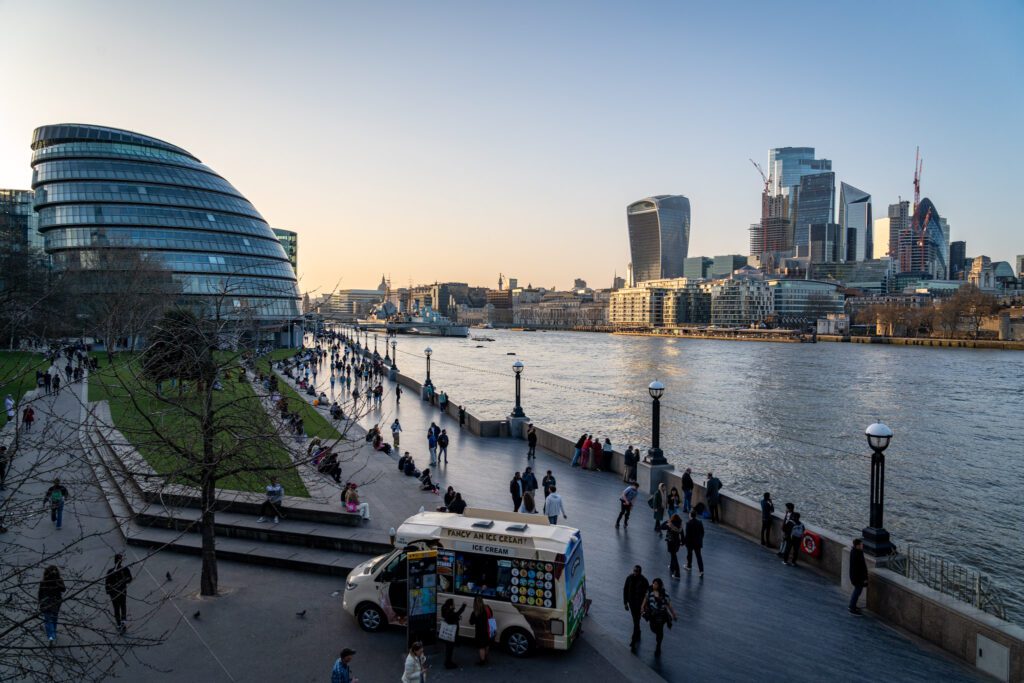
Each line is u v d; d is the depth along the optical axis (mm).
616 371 150000
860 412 89438
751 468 58375
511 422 46406
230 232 144750
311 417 50188
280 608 18609
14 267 47969
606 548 24312
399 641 16812
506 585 16422
